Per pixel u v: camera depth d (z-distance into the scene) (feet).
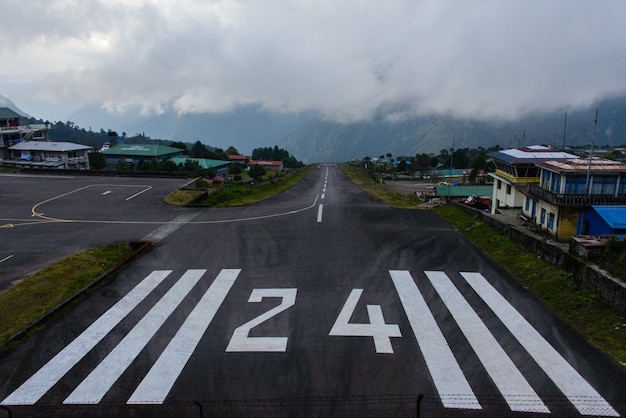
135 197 117.91
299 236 81.15
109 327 46.26
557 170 82.89
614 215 71.97
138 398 34.94
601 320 46.24
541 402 34.35
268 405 34.09
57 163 206.49
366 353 41.22
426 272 62.18
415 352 41.32
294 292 55.21
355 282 58.39
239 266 64.44
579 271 53.72
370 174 310.04
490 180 286.25
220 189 135.03
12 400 34.73
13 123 240.12
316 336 44.37
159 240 77.92
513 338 43.86
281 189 169.37
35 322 46.62
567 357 40.47
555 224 82.74
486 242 76.33
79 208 104.06
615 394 35.29
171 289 55.98
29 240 77.15
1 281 58.34
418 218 99.50
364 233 83.87
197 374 38.06
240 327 46.26
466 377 37.52
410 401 34.45
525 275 60.39
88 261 66.49
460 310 50.08
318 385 36.47
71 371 38.52
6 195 117.50
